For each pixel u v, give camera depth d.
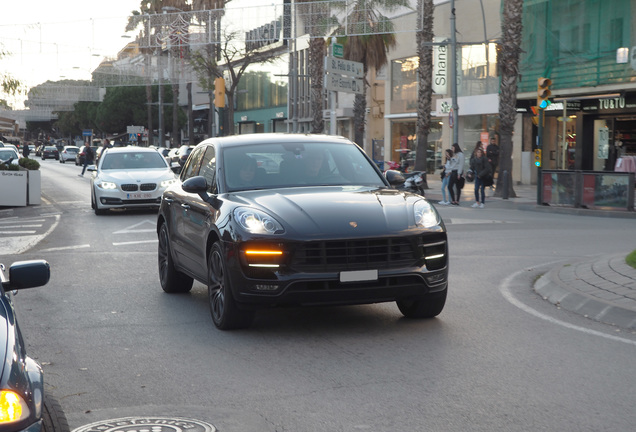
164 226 9.37
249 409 4.92
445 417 4.68
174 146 77.25
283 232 6.64
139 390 5.41
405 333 6.90
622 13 28.11
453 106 29.47
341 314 7.78
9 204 24.39
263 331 7.11
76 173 52.16
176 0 57.06
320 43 36.72
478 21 35.91
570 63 30.28
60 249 13.95
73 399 5.25
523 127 34.19
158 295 9.20
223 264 6.94
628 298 7.67
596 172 20.12
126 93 88.62
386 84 43.97
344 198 7.17
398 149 43.69
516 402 4.94
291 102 64.69
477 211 21.42
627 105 28.36
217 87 31.94
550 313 7.70
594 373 5.57
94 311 8.27
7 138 101.19
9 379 2.97
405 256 6.79
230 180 7.81
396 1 32.28
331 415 4.77
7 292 3.81
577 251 12.38
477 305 8.14
